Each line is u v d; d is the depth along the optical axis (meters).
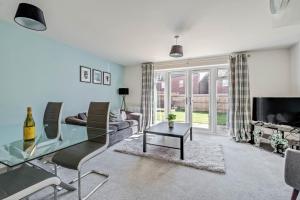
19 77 2.63
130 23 2.45
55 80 3.25
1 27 2.40
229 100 4.05
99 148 1.84
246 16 2.20
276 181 2.01
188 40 3.15
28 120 1.65
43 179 1.20
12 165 1.20
